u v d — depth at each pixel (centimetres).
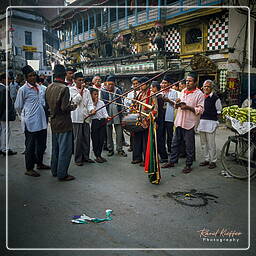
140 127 473
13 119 564
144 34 1475
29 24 2847
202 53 1145
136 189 384
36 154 466
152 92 508
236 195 365
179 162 523
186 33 1248
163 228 279
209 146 481
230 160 518
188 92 461
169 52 1230
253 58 1134
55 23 2312
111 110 559
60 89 391
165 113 567
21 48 2756
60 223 287
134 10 1489
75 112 479
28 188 385
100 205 331
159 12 1289
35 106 430
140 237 262
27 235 264
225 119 465
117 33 1623
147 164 397
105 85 595
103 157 557
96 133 510
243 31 1085
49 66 2752
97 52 1702
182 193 371
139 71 1280
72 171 464
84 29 1995
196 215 307
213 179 427
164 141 516
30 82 431
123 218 298
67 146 406
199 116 478
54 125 403
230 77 1063
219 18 1093
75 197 354
